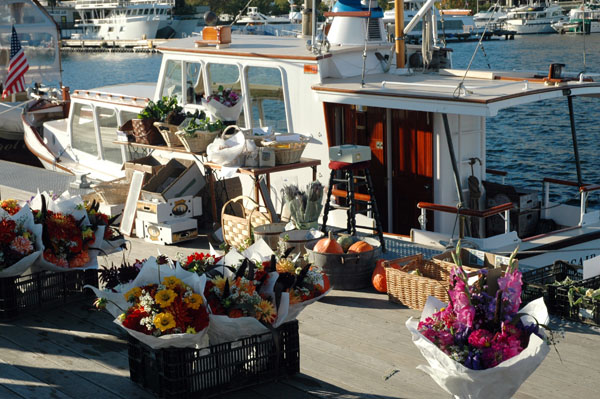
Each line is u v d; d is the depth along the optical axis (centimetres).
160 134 1070
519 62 3847
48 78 1658
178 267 516
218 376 524
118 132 1110
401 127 966
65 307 717
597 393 533
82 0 8844
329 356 603
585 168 2009
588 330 643
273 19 6206
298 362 562
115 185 1041
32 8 1611
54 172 1305
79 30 9356
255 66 1038
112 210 1035
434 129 934
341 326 670
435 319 443
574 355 596
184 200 969
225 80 1082
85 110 1274
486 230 988
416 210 978
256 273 534
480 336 422
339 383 552
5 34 1617
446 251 780
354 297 744
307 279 555
